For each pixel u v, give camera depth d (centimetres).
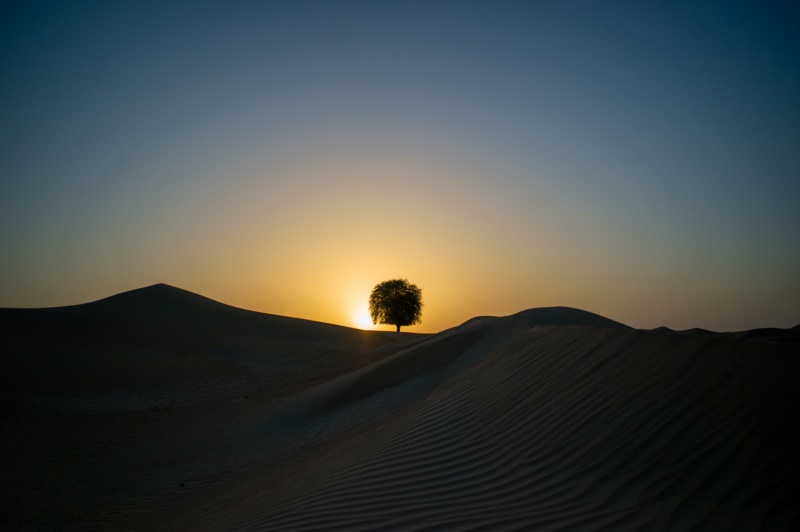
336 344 4550
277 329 4734
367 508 516
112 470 1162
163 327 3916
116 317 3900
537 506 477
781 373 546
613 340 796
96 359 2845
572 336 911
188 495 957
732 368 586
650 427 554
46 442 1408
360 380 1631
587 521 436
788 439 474
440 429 722
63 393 2228
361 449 778
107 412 1905
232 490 917
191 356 3173
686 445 511
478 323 2088
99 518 860
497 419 701
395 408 1266
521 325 1574
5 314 3488
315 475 734
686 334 702
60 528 814
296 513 536
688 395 579
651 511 437
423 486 555
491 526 447
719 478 459
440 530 450
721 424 520
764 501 422
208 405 1969
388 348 3009
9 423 1620
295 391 1978
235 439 1389
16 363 2562
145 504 930
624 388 645
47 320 3538
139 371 2714
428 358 1675
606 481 498
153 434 1511
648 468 499
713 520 412
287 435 1343
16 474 1125
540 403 700
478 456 611
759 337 677
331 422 1341
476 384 909
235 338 3972
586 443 569
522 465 567
